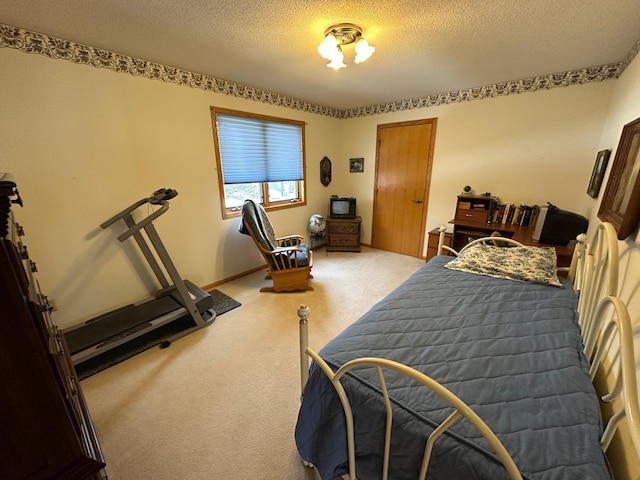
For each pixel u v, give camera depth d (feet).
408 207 13.84
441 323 4.55
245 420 5.04
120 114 7.54
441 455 2.56
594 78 8.45
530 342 4.04
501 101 10.24
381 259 13.76
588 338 3.85
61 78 6.50
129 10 5.18
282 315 8.64
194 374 6.17
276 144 12.17
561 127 9.27
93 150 7.19
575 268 6.37
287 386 5.83
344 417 3.28
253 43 6.64
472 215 10.86
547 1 4.87
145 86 7.89
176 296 8.32
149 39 6.44
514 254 6.69
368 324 4.53
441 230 7.99
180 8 5.13
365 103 13.48
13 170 6.14
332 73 8.86
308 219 14.73
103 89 7.16
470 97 10.89
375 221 15.25
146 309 7.60
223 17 5.45
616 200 5.29
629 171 4.79
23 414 1.88
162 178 8.67
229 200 11.23
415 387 3.21
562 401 3.00
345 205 14.64
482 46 6.79
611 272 3.39
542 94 9.41
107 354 6.79
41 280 6.77
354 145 15.08
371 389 3.19
